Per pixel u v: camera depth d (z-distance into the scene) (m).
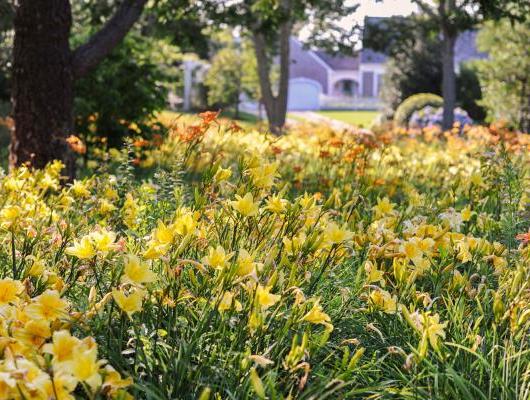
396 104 40.16
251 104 67.88
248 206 3.67
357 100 75.88
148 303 3.23
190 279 3.45
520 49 26.61
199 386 2.98
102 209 5.15
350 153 8.38
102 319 3.12
